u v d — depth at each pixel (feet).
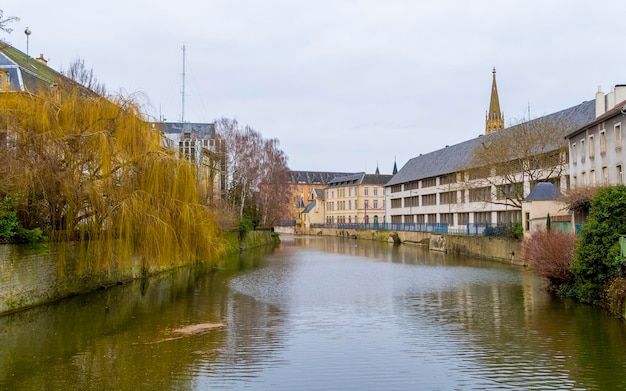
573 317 61.52
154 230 67.46
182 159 74.23
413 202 275.39
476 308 69.21
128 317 62.90
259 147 214.48
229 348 49.42
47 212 65.62
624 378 40.24
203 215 76.43
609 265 64.18
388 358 46.26
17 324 57.98
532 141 146.82
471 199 209.05
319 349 49.26
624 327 55.98
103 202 66.23
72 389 38.29
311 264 136.56
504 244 141.69
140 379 40.60
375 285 93.71
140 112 70.44
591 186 99.45
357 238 316.81
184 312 66.49
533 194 126.93
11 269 62.28
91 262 70.08
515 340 51.75
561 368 42.83
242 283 95.66
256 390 38.47
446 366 43.83
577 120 159.63
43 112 63.57
